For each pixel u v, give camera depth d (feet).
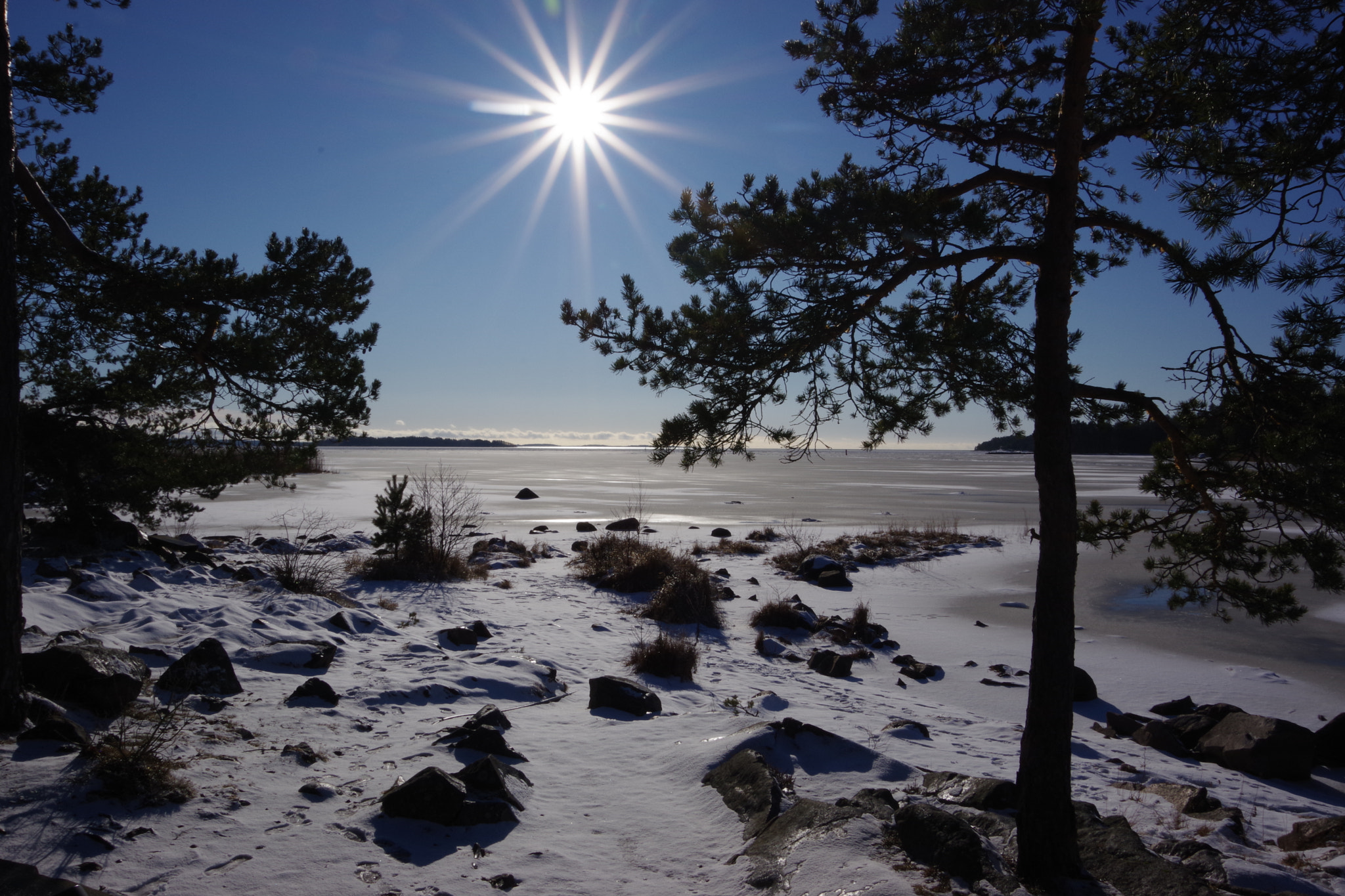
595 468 317.01
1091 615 54.85
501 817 15.02
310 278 31.76
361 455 561.02
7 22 17.02
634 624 41.83
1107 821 16.03
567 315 16.72
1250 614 17.97
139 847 12.76
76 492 43.62
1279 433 16.22
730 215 15.99
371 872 12.82
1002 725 28.94
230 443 39.34
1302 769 26.37
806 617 46.16
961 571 71.92
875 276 15.56
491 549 68.54
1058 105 17.25
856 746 19.89
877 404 16.51
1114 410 17.81
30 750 15.20
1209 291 16.14
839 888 12.47
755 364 15.46
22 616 16.53
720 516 117.91
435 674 25.95
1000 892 12.66
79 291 33.42
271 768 16.56
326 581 42.75
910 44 16.16
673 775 17.92
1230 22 15.46
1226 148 15.56
